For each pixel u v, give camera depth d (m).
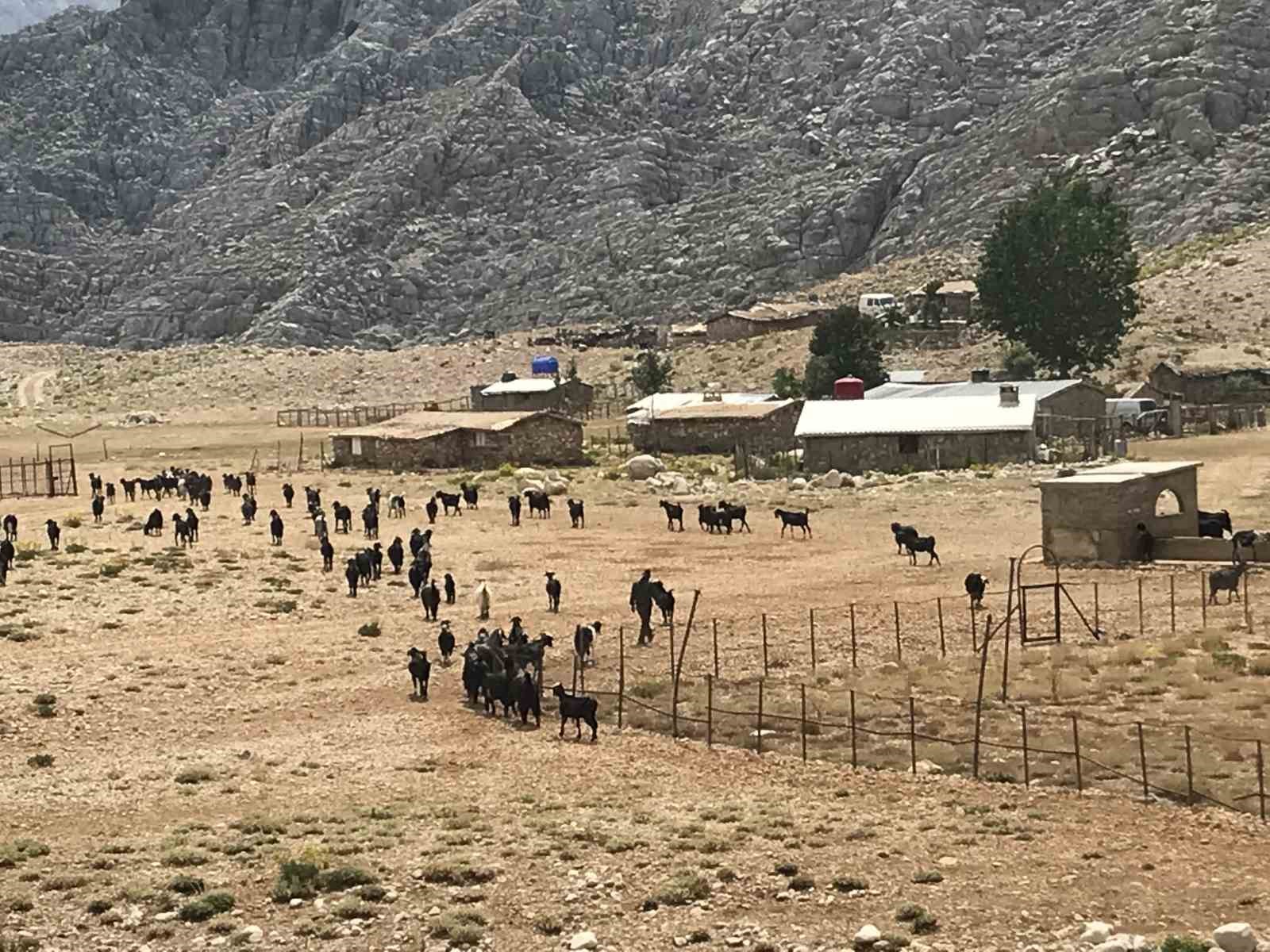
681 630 58.06
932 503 94.06
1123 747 37.38
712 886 27.45
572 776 37.91
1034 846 29.52
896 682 46.75
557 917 26.19
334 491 108.75
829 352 153.00
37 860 30.94
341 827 32.69
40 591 67.12
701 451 131.88
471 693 47.22
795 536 83.69
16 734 44.66
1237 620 54.44
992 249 158.62
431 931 25.66
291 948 25.34
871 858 28.94
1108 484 69.06
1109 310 154.12
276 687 50.50
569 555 78.25
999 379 153.50
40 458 138.75
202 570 72.81
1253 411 131.62
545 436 127.31
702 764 38.81
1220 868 27.80
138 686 50.44
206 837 32.28
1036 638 52.78
